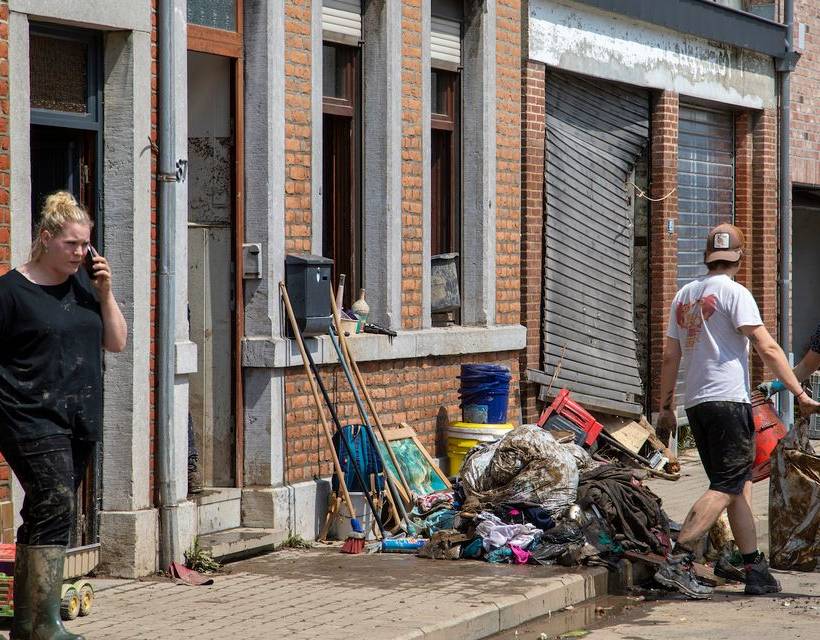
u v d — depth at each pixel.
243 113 10.74
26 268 7.04
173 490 9.45
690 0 17.14
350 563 10.03
